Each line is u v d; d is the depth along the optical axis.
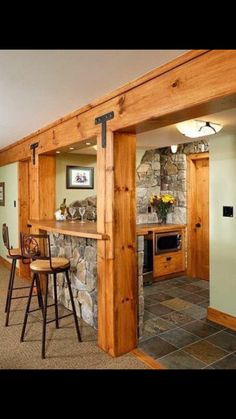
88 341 2.68
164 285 4.50
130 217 2.46
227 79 1.44
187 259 5.03
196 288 4.35
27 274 4.78
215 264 3.16
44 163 3.85
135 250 2.51
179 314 3.37
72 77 2.01
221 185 3.11
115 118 2.28
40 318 3.17
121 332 2.45
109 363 2.33
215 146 3.18
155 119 1.94
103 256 2.46
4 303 3.63
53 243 3.68
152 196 5.32
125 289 2.46
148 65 1.81
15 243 5.08
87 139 2.71
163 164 5.41
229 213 3.03
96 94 2.36
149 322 3.14
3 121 3.24
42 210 3.87
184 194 4.99
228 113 2.32
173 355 2.46
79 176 4.98
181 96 1.69
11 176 5.26
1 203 5.93
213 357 2.43
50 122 3.29
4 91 2.29
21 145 4.46
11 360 2.36
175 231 4.86
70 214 3.96
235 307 2.97
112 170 2.34
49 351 2.50
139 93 2.02
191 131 2.77
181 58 1.67
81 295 3.14
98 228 2.54
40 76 1.99
